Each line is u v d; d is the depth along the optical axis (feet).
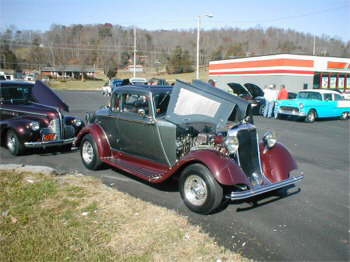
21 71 287.48
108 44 324.39
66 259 10.36
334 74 90.48
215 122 15.58
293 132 40.16
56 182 17.79
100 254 10.70
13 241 11.34
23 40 297.74
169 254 11.03
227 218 14.62
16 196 15.48
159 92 18.13
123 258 10.55
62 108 26.05
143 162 19.30
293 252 11.85
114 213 14.06
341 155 27.91
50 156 25.71
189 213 14.98
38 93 26.63
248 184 14.29
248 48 284.20
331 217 15.08
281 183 15.47
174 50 277.85
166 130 17.07
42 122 25.00
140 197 16.83
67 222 13.01
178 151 16.99
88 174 20.81
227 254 11.30
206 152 14.76
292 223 14.33
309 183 20.17
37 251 10.75
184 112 16.61
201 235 12.52
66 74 293.02
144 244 11.57
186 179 15.24
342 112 54.85
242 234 13.10
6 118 27.17
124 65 332.19
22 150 24.93
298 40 280.10
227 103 15.55
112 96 20.54
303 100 51.03
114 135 20.70
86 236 11.89
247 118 16.79
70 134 26.58
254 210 15.69
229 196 14.44
